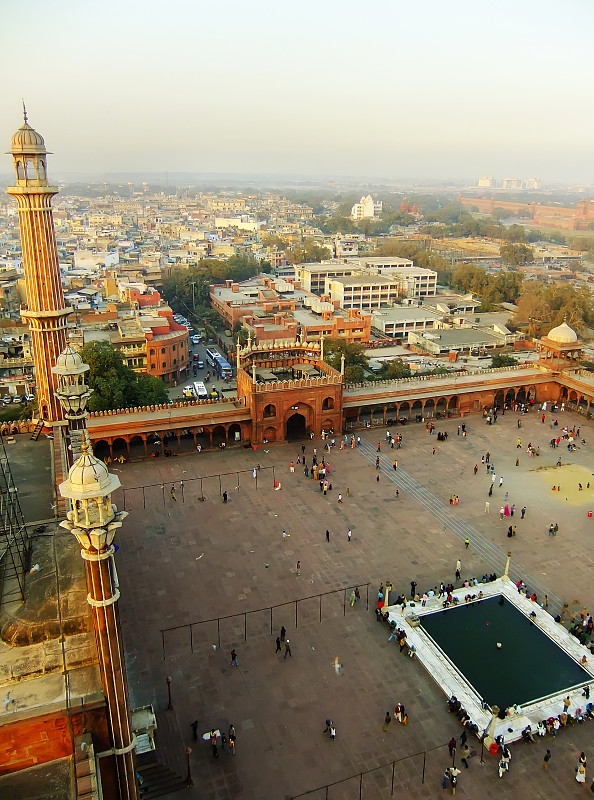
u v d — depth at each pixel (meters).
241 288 172.12
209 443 70.56
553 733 34.44
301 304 164.88
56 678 23.08
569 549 51.66
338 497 59.03
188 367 122.06
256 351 77.62
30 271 50.84
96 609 21.30
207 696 36.28
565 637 41.62
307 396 71.38
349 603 44.59
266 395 69.31
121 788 23.34
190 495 59.09
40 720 21.75
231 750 32.69
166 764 31.95
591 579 47.91
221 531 53.16
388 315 153.25
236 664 38.62
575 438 74.12
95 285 172.00
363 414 81.50
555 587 46.84
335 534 53.09
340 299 166.62
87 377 75.06
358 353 114.56
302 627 42.16
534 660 39.66
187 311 171.25
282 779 31.47
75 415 41.19
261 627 42.00
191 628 40.91
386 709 35.88
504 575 47.28
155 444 70.44
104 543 20.88
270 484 61.62
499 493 60.56
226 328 150.25
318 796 30.70
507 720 35.03
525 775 32.06
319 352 78.25
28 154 48.06
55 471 43.19
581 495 60.56
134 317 125.75
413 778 31.73
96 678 23.03
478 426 77.56
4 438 51.84
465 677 38.06
